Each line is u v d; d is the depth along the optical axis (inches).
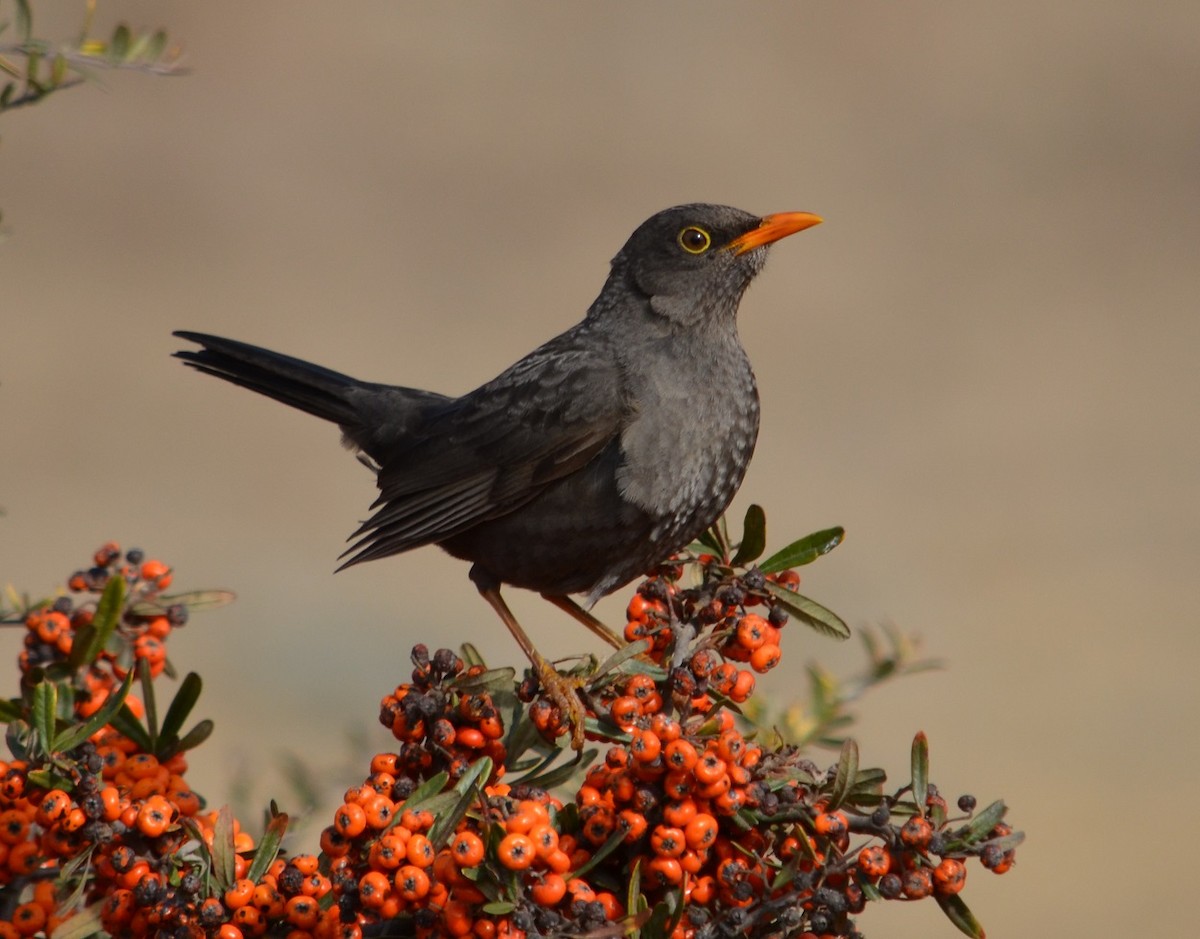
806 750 369.1
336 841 255.1
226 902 247.9
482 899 248.5
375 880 242.7
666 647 309.3
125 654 312.8
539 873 247.0
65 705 295.9
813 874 258.2
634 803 263.7
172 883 253.3
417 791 257.4
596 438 445.7
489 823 247.0
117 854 253.3
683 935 261.9
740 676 285.9
